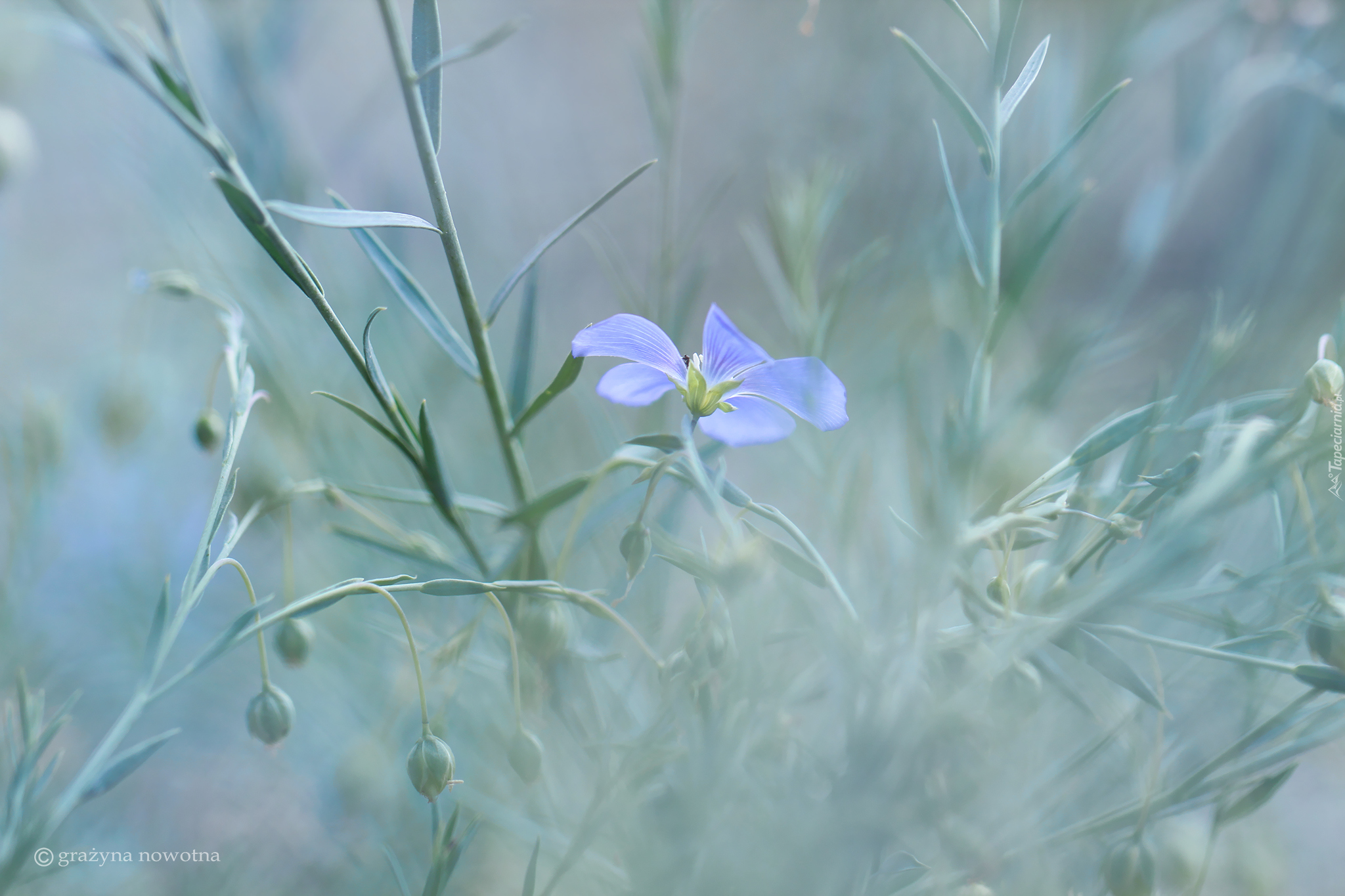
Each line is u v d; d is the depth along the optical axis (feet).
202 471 1.99
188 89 1.23
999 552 1.27
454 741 1.48
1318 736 1.28
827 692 1.36
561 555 1.28
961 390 1.41
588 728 1.34
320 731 1.65
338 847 1.58
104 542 1.83
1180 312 1.79
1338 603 1.22
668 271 1.46
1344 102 1.51
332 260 1.72
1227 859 1.44
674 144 1.45
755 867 1.32
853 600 1.37
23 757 1.28
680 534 1.44
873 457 1.49
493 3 3.30
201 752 1.73
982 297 1.34
